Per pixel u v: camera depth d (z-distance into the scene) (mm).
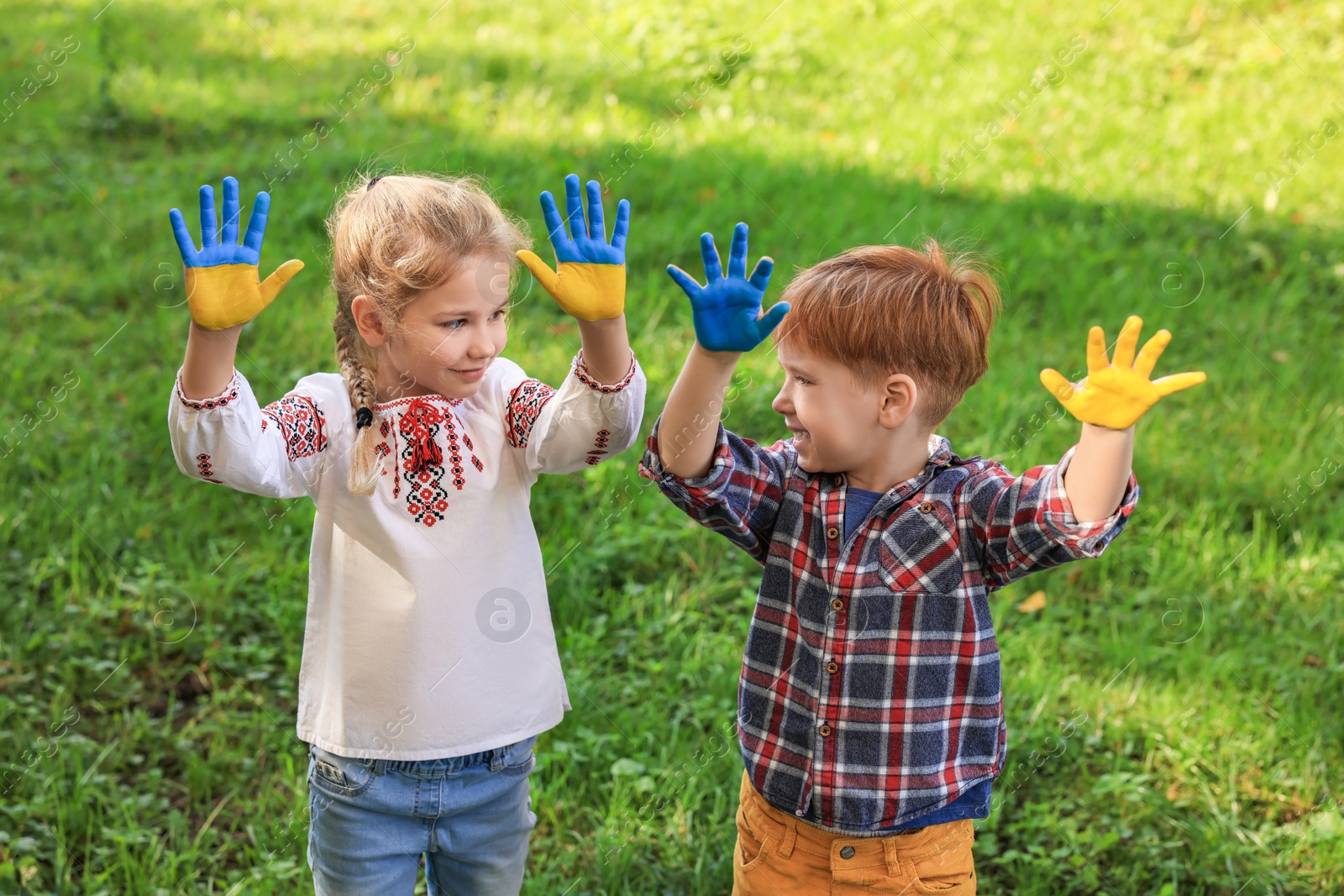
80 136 7395
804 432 1925
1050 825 2939
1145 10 9914
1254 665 3521
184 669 3432
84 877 2660
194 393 1767
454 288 1851
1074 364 5090
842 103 8352
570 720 3182
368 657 1988
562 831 2887
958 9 10188
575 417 1904
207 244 1722
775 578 1997
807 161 7141
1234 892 2791
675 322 5238
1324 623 3717
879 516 1935
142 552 3863
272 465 1877
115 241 5992
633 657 3463
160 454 4371
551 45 9492
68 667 3334
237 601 3678
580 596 3646
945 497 1925
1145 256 6051
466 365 1911
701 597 3717
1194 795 3074
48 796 2887
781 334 1918
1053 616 3719
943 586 1913
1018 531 1846
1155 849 2873
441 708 1994
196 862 2793
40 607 3631
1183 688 3457
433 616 1980
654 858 2822
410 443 1975
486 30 9844
